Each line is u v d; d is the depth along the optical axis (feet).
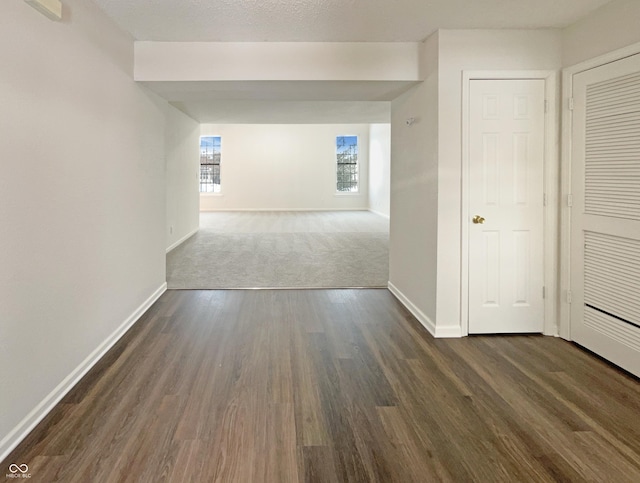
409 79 11.92
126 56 11.08
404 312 13.33
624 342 9.07
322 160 46.93
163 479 5.71
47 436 6.65
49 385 7.42
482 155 11.02
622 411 7.50
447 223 11.09
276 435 6.77
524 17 10.02
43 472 5.81
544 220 11.16
